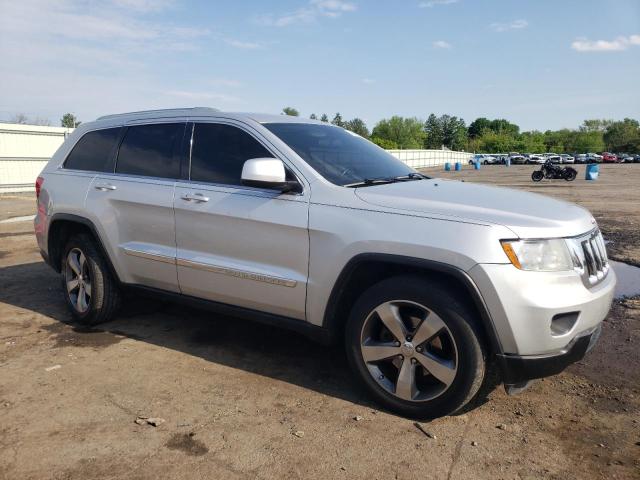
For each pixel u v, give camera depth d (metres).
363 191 3.38
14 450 2.79
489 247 2.84
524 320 2.80
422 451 2.80
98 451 2.78
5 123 21.73
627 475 2.62
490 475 2.61
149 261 4.23
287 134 3.88
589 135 124.50
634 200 15.95
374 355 3.22
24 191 22.78
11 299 5.63
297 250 3.45
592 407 3.30
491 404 3.34
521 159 73.62
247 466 2.67
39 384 3.57
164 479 2.56
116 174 4.55
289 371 3.82
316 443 2.87
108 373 3.76
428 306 3.00
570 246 2.95
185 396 3.41
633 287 6.03
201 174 4.02
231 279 3.75
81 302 4.76
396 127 124.69
